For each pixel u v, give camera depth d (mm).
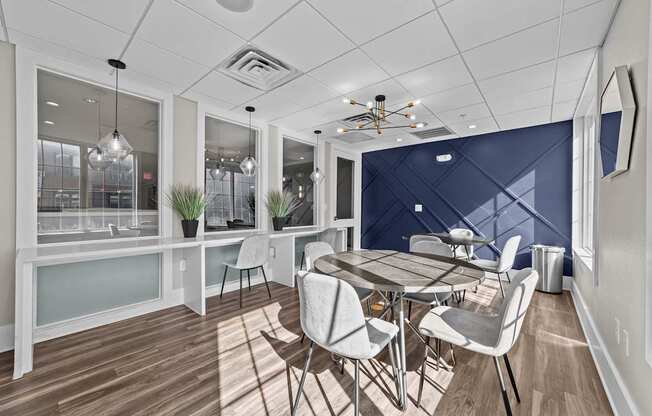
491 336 1624
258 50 2416
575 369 2084
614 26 1901
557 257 3887
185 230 3320
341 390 1840
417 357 2248
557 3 1798
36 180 2471
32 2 1838
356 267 2158
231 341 2480
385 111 3684
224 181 3998
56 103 2635
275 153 4555
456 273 1974
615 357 1797
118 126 3014
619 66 1648
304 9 1890
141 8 1897
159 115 3291
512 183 4590
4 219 2316
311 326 1504
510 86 2975
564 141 4184
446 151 5277
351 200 6328
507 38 2162
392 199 5992
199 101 3537
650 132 1264
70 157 2717
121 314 2928
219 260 3896
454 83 2920
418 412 1646
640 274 1437
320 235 4891
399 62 2529
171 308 3277
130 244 2746
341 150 5953
